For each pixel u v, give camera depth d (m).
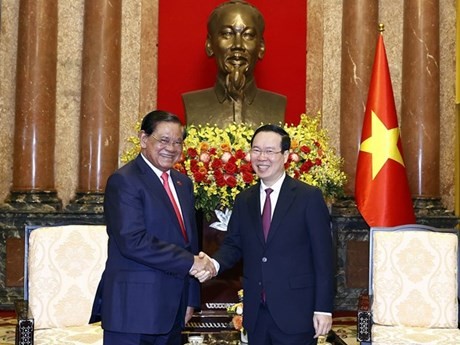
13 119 8.12
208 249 6.09
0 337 6.59
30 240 5.18
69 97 8.31
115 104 8.22
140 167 4.22
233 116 7.24
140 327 4.05
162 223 4.15
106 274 4.19
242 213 4.38
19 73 8.02
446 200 8.45
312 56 8.66
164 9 8.56
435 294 5.41
